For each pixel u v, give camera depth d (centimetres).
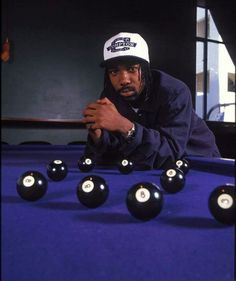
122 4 681
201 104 814
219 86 845
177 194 116
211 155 211
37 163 211
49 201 105
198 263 57
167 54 731
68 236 71
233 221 79
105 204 101
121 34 187
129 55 182
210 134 216
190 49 756
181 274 52
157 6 716
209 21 804
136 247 65
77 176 157
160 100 184
